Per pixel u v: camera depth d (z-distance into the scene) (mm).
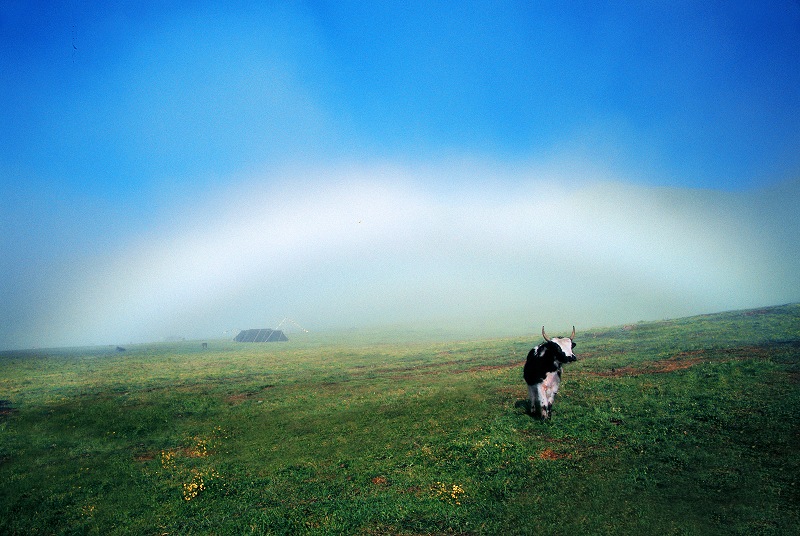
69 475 13930
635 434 12859
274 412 21656
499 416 16312
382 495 10781
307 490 11664
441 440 14398
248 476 13156
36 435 19109
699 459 10859
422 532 9086
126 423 20250
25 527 10656
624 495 9711
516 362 31188
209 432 18844
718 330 28750
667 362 21641
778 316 30734
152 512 11156
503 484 10805
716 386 16062
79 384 36781
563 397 17812
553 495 10023
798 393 13945
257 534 9492
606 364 23391
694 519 8570
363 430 16953
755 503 8789
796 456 10273
